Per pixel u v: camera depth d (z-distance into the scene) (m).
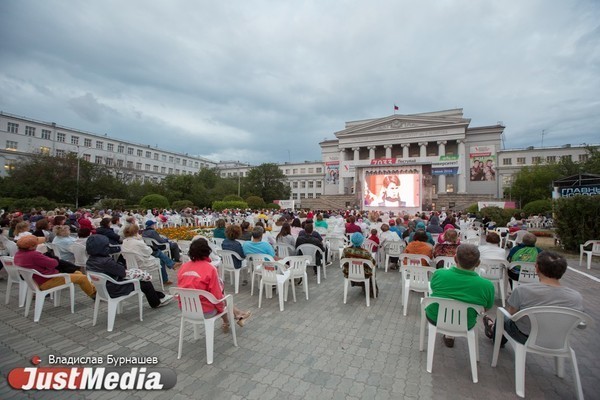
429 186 26.92
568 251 10.97
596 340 3.88
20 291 5.13
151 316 4.75
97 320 4.57
